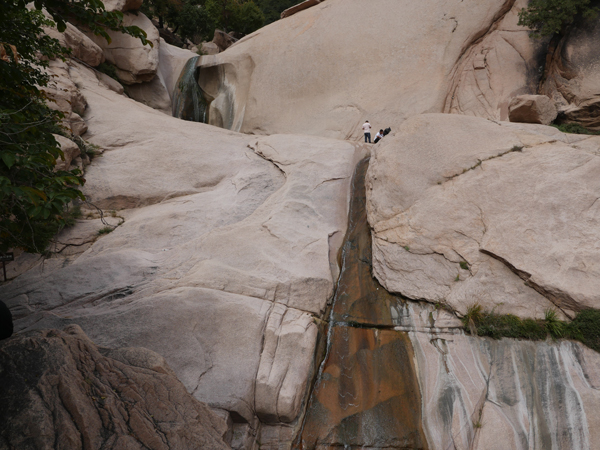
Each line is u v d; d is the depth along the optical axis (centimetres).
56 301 870
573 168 984
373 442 738
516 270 884
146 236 1144
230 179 1446
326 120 2319
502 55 2123
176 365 732
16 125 522
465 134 1196
